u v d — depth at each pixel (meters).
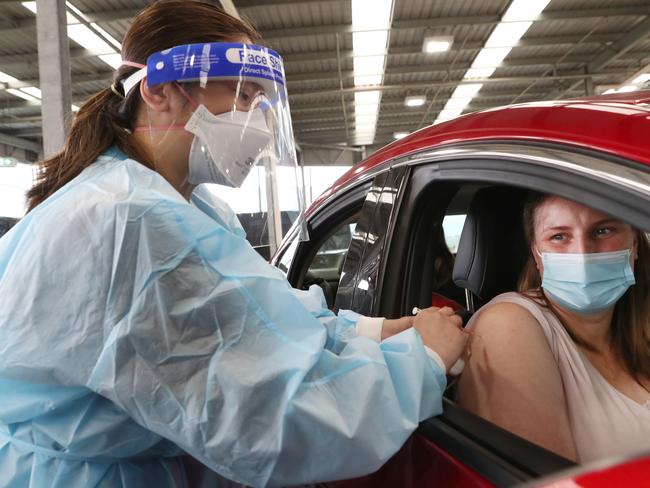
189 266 0.69
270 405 0.65
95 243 0.68
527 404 0.91
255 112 0.93
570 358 0.99
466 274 1.33
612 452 0.92
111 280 0.67
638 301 1.06
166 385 0.66
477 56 9.70
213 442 0.65
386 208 1.27
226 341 0.67
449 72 10.52
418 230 1.18
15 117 11.95
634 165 0.63
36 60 8.41
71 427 0.75
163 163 0.92
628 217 0.62
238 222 1.19
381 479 0.90
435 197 1.16
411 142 1.27
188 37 0.88
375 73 10.25
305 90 11.02
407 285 1.17
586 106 0.81
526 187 0.79
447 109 13.55
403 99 12.48
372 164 1.46
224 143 0.90
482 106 13.55
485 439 0.76
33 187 0.94
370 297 1.23
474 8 7.69
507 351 0.95
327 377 0.69
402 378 0.77
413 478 0.82
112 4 6.49
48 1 2.79
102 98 0.95
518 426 0.90
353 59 9.41
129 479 0.82
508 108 0.99
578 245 0.94
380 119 14.31
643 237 1.05
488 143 0.92
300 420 0.64
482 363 0.98
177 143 0.90
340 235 4.02
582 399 0.97
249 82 0.91
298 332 0.72
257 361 0.67
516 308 1.01
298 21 7.62
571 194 0.71
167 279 0.67
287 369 0.66
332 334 0.94
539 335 0.98
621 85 11.33
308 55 9.07
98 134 0.89
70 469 0.78
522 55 10.08
